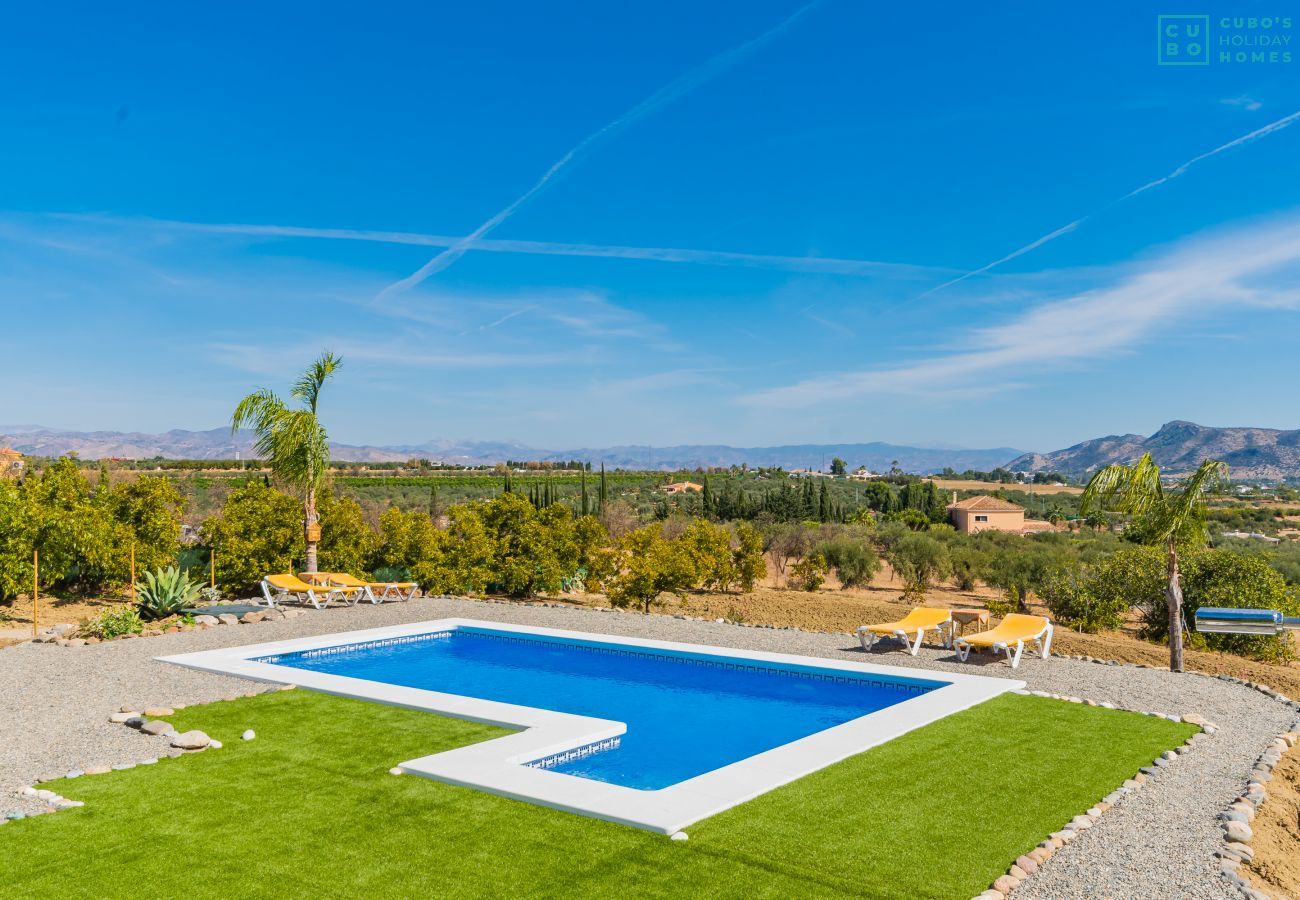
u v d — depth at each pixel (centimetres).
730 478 9619
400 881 474
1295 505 6353
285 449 1686
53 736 760
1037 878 488
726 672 1166
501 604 1714
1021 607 2500
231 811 579
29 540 1458
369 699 900
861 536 3816
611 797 600
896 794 624
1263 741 784
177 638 1295
